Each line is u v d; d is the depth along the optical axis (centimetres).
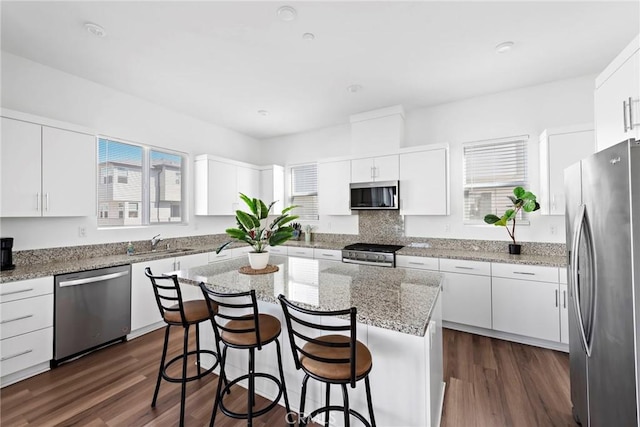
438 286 175
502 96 325
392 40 225
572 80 292
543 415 175
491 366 232
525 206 274
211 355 226
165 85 307
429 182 339
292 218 216
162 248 366
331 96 335
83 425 169
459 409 182
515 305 270
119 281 273
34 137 238
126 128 329
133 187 343
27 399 192
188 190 402
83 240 292
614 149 121
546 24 206
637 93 139
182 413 166
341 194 400
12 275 211
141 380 215
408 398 143
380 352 151
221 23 204
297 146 491
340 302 144
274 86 308
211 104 361
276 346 176
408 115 382
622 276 117
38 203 240
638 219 111
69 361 241
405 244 383
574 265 152
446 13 195
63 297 234
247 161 503
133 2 183
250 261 218
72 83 283
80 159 268
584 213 145
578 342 158
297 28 210
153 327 309
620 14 195
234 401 192
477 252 325
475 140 338
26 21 202
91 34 217
